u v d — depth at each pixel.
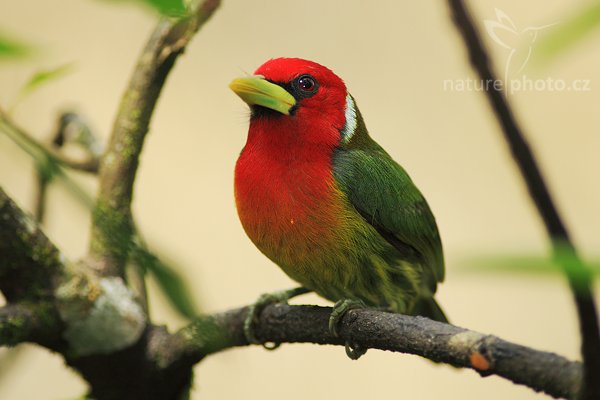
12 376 10.08
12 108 4.75
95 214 3.32
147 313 6.29
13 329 5.54
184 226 11.34
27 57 2.33
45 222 7.04
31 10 11.36
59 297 5.75
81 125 7.78
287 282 11.21
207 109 11.84
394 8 12.11
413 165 11.62
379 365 10.98
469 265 1.81
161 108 11.73
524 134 2.47
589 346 2.92
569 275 1.84
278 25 12.02
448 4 2.48
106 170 6.18
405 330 5.00
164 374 6.15
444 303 11.27
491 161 11.53
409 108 11.80
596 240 10.90
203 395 10.69
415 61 11.93
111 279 6.07
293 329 6.18
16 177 9.92
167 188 11.49
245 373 10.79
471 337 4.28
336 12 12.12
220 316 6.46
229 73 11.89
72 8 11.52
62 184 3.24
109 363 6.04
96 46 11.49
